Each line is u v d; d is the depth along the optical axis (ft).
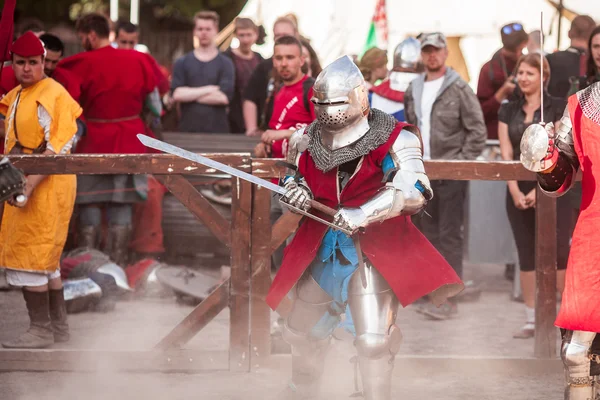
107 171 32.04
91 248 44.06
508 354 35.83
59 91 34.86
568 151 23.22
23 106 34.83
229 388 30.60
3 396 29.45
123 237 44.98
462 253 43.29
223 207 46.73
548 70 40.32
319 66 46.50
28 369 32.99
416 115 43.96
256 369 32.78
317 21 81.71
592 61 40.01
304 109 37.47
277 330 35.29
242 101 58.85
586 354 22.38
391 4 73.87
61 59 46.98
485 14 71.20
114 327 39.45
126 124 47.37
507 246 47.62
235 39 68.33
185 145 52.11
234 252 32.35
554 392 30.76
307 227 24.91
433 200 42.50
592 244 22.00
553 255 33.58
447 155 43.60
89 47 47.67
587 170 22.24
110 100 46.83
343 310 25.46
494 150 50.57
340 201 24.21
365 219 23.07
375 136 23.65
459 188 42.27
